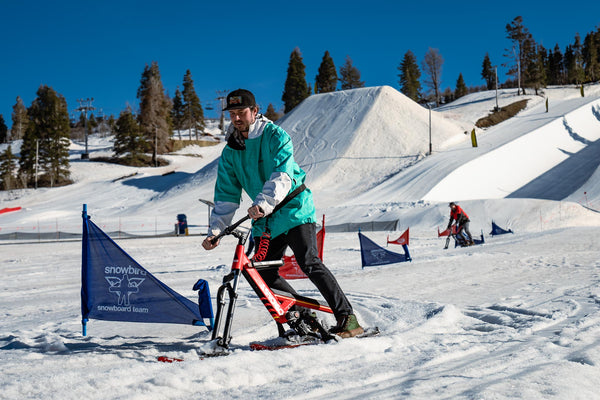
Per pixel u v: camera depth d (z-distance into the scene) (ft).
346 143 201.87
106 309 12.52
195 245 71.26
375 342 10.42
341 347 9.91
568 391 7.17
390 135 204.54
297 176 11.14
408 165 180.24
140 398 7.11
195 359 9.43
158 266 41.98
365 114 218.38
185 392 7.48
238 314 15.67
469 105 287.48
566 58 440.86
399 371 8.48
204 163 280.10
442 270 28.04
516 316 13.73
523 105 268.62
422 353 9.73
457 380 7.68
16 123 441.68
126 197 207.51
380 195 148.46
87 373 8.54
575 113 216.13
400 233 89.86
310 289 22.40
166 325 14.51
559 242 43.70
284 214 10.82
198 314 12.39
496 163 161.38
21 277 36.24
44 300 23.41
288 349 9.59
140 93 292.61
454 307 14.49
